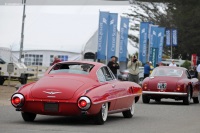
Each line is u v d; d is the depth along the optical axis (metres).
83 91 13.11
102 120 13.70
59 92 13.02
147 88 23.20
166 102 24.89
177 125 14.24
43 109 13.12
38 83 13.53
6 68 33.56
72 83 13.35
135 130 12.77
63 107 12.98
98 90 13.38
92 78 13.93
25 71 33.81
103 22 38.69
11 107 18.61
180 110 19.84
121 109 15.06
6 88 29.80
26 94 13.25
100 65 14.59
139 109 19.83
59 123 13.88
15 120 14.38
